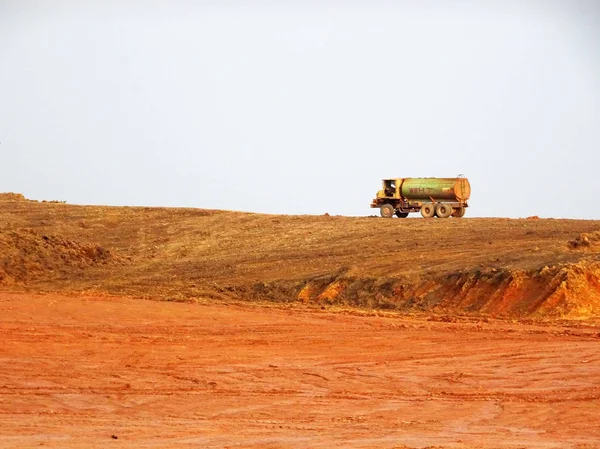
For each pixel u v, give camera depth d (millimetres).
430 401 57688
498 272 116875
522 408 55312
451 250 150375
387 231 179125
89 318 88312
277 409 54531
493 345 80688
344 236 179750
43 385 60031
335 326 91438
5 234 168125
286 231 191875
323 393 60156
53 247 169750
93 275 161000
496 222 180250
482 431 48469
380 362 72625
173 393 58969
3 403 53875
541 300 108250
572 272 110500
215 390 60469
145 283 151750
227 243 188000
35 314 88062
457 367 70438
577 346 79812
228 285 143750
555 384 63688
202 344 79250
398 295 123188
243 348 78062
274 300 132375
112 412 52500
